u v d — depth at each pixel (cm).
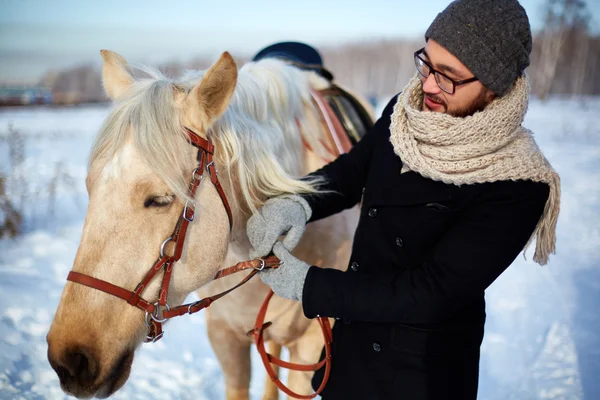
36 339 307
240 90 166
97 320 127
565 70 3006
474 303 147
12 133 572
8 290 364
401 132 137
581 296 363
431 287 129
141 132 129
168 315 138
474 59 122
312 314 138
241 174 150
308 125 203
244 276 182
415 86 143
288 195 157
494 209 127
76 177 717
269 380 252
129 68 167
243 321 200
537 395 259
